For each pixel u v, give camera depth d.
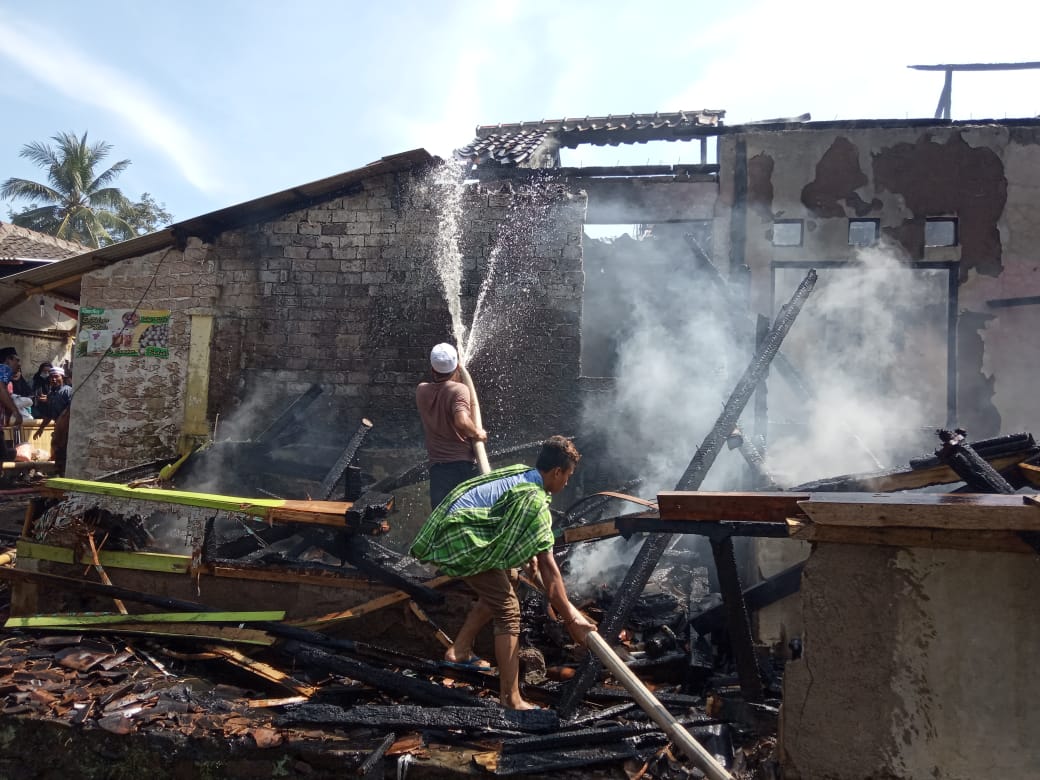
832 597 2.65
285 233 7.83
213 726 3.27
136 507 4.57
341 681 3.80
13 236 13.63
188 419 7.95
